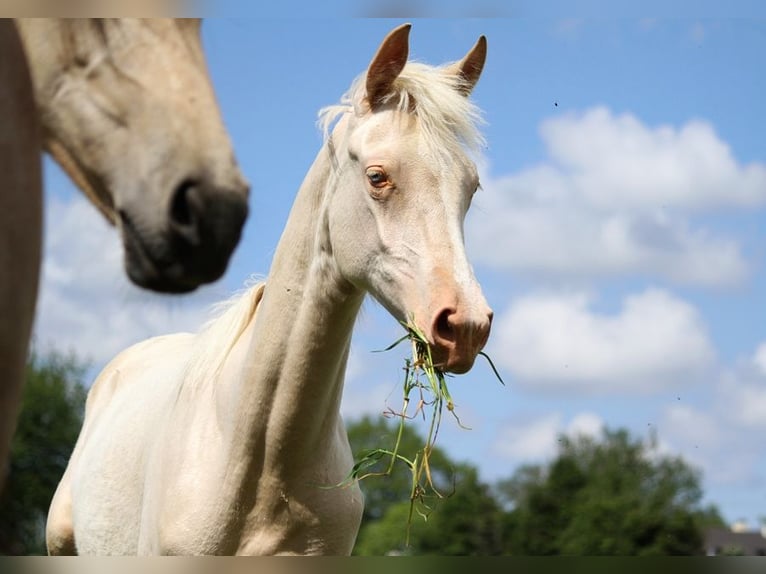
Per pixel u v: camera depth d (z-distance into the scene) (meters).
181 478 4.52
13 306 1.98
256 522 4.39
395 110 4.25
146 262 2.20
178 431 4.69
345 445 4.85
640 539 48.84
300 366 4.28
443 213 4.06
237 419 4.38
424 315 3.91
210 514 4.38
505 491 54.66
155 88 2.19
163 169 2.17
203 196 2.16
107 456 5.47
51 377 41.44
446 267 3.94
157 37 2.23
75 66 2.21
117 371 6.43
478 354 3.95
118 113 2.19
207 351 4.86
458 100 4.25
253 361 4.39
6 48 2.02
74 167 2.27
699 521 52.19
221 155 2.19
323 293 4.28
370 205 4.12
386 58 4.26
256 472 4.36
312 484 4.41
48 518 6.25
